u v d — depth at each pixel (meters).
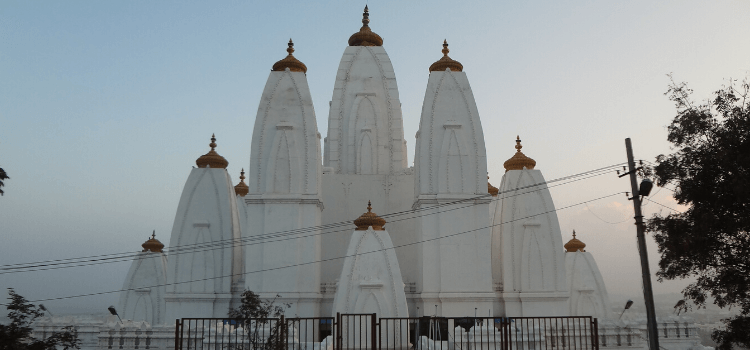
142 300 39.38
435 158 33.69
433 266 32.28
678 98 18.94
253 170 33.16
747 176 16.77
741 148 17.39
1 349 15.63
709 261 18.08
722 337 18.58
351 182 37.75
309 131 33.53
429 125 34.06
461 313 31.59
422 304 32.12
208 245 34.81
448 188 33.22
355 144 40.72
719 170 17.66
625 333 29.42
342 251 36.53
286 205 32.59
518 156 37.50
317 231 33.16
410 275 36.06
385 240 29.83
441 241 32.47
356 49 42.56
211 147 37.09
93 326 30.81
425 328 31.52
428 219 32.94
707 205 18.00
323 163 44.22
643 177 18.80
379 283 28.80
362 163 40.28
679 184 18.44
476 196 33.03
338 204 37.38
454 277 32.03
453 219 32.81
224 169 36.50
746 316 18.31
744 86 18.30
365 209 37.38
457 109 34.31
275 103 33.88
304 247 32.19
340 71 42.19
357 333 28.30
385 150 40.81
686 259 18.39
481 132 34.06
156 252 40.62
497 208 37.84
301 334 30.92
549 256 35.19
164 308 39.38
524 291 34.53
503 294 34.62
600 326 29.36
